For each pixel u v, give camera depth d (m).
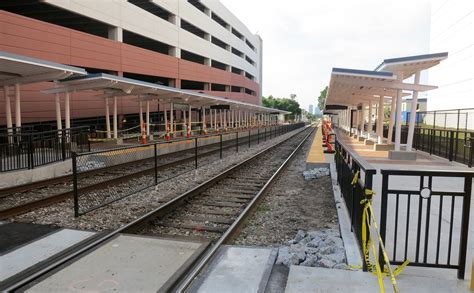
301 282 4.20
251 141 35.84
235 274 4.65
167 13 46.66
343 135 38.50
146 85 21.92
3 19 23.70
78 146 17.88
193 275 4.57
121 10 35.03
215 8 61.56
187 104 33.72
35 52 26.11
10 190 10.17
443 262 4.77
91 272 4.71
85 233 6.38
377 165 14.34
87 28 39.00
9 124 17.86
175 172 14.62
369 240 4.48
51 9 30.55
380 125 21.52
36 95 26.89
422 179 4.28
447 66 34.44
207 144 27.20
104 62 33.16
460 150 17.39
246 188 11.60
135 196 10.13
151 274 4.64
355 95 26.27
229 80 66.50
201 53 54.50
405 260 4.38
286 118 143.00
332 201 9.88
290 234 7.12
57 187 11.19
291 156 20.25
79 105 31.14
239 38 78.69
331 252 5.49
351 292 3.95
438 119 36.38
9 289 4.20
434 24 38.56
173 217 8.24
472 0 29.23
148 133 28.03
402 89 16.77
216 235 7.09
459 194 4.22
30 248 5.64
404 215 6.92
